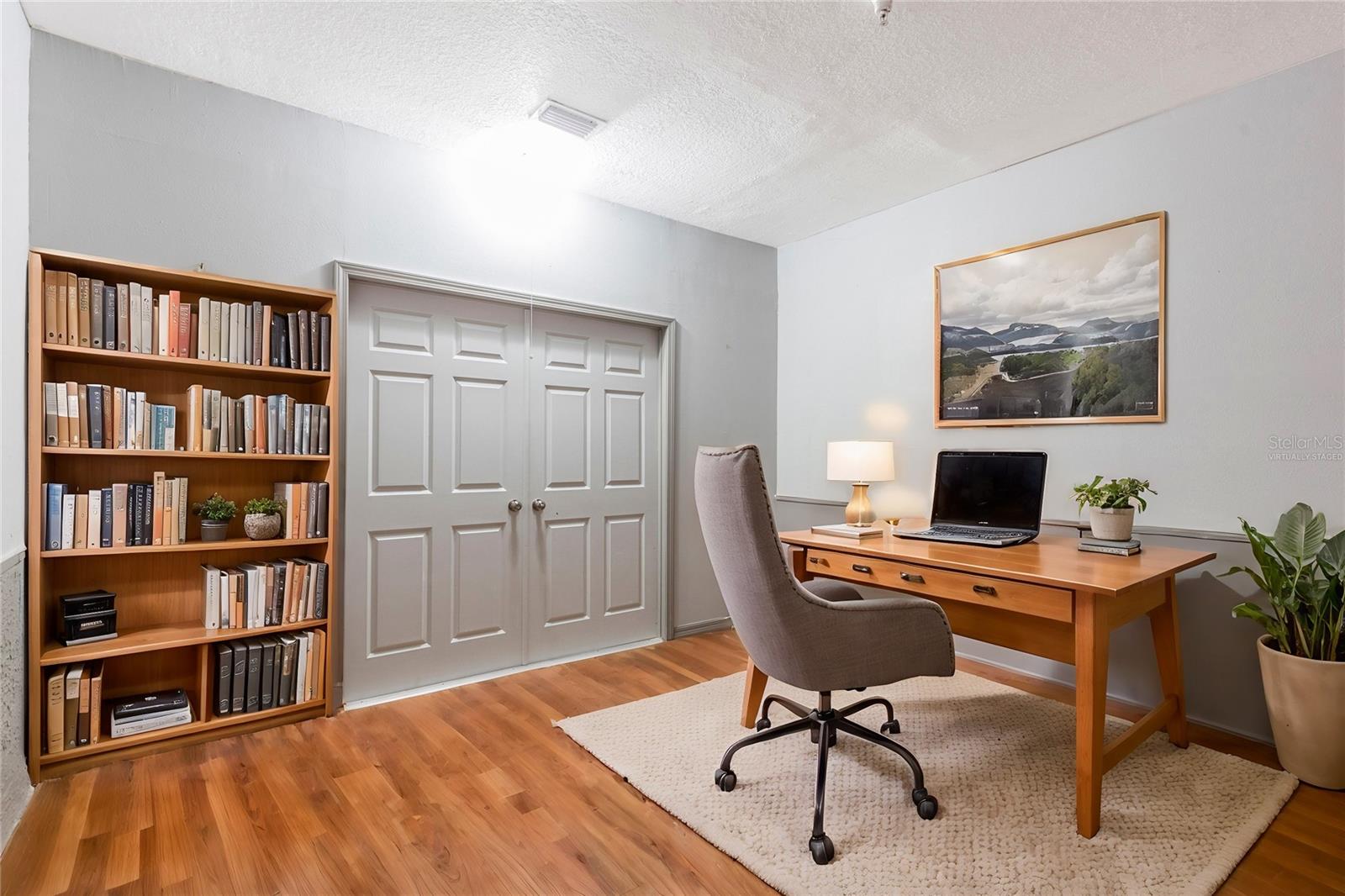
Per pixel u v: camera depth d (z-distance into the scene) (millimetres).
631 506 3551
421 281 2789
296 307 2576
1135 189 2596
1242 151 2324
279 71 2283
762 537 1695
